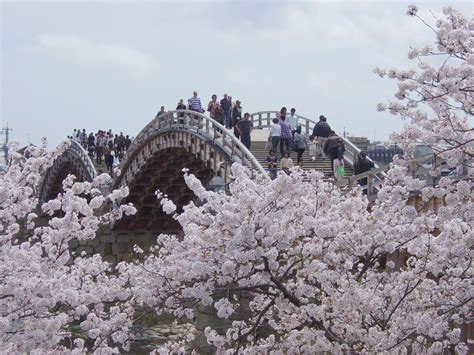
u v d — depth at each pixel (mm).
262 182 16531
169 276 15164
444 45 13094
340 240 14641
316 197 15414
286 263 15609
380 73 13586
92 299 15164
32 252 14508
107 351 15258
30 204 15281
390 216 14703
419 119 13805
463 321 14320
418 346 14578
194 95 46188
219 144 40531
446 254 13672
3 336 13344
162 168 50688
